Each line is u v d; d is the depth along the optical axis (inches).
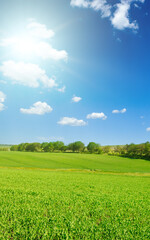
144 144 4005.9
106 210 527.2
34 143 6082.7
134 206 582.2
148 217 474.6
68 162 3024.1
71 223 389.7
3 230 348.2
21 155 3646.7
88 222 411.2
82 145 5319.9
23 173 1478.8
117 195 764.6
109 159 3506.4
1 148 7126.0
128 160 3412.9
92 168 2484.0
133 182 1298.0
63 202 576.1
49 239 328.2
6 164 2578.7
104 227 390.3
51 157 3531.0
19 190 745.6
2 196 620.1
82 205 564.4
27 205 512.1
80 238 337.7
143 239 338.3
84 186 995.3
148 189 1010.7
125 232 362.9
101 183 1150.3
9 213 431.2
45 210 488.7
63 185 979.3
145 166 2785.4
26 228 354.6
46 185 943.0
